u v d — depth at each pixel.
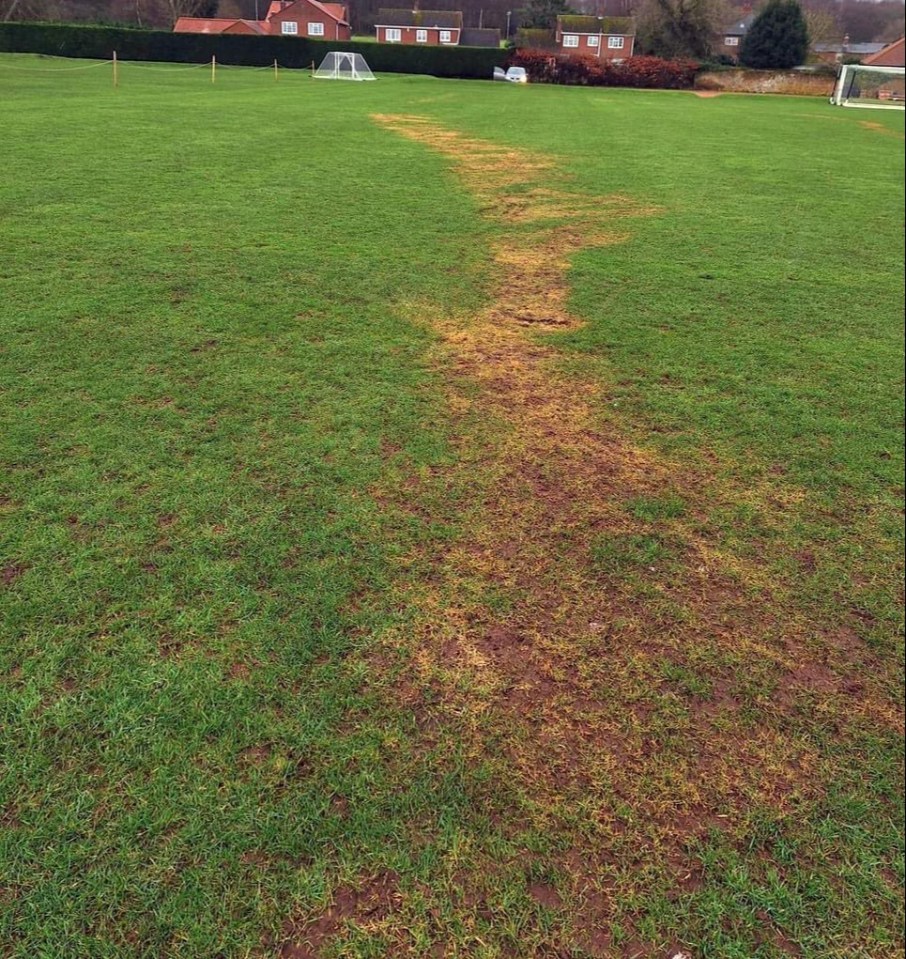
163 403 4.05
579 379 4.86
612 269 7.22
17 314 4.96
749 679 2.64
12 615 2.57
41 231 6.78
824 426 4.49
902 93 39.59
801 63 43.88
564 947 1.80
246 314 5.34
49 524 3.04
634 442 4.16
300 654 2.53
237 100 19.95
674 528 3.44
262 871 1.89
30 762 2.09
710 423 4.43
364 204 8.91
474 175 11.34
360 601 2.79
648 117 22.56
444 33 60.78
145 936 1.73
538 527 3.34
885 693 2.64
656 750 2.33
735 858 2.04
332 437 3.88
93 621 2.58
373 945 1.77
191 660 2.46
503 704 2.43
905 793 2.28
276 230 7.51
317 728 2.28
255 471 3.53
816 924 1.91
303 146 12.68
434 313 5.73
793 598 3.07
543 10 68.88
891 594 3.14
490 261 7.17
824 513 3.66
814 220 9.81
